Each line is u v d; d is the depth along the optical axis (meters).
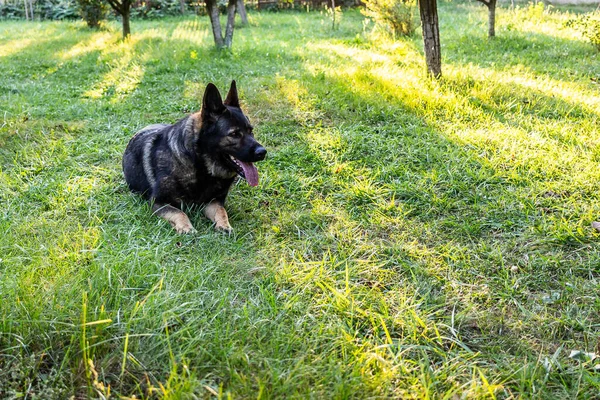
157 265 3.37
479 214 4.38
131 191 4.71
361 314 3.03
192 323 2.83
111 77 9.52
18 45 14.07
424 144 5.79
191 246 3.80
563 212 4.28
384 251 3.83
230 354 2.59
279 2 22.53
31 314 2.67
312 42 13.27
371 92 7.43
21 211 4.29
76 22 20.83
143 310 2.80
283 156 5.59
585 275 3.52
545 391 2.48
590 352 2.78
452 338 2.88
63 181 4.95
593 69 9.14
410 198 4.65
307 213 4.38
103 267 3.17
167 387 2.28
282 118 6.72
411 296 3.29
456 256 3.71
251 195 4.79
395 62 9.86
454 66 9.26
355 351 2.64
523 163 5.18
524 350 2.80
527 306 3.21
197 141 4.15
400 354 2.66
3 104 7.66
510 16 15.86
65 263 3.31
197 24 18.61
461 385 2.52
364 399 2.36
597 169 4.98
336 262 3.64
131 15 21.75
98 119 6.99
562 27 13.09
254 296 3.25
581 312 3.11
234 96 4.36
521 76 8.70
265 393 2.33
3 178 4.90
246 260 3.62
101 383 2.37
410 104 6.96
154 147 4.45
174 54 10.97
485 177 4.95
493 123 6.39
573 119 6.48
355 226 4.21
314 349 2.70
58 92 8.63
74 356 2.53
